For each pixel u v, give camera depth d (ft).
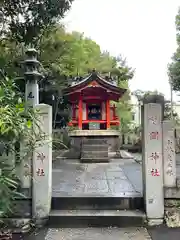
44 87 49.03
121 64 76.02
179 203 14.08
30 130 11.62
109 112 41.01
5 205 9.40
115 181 20.02
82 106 41.45
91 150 34.30
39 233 12.75
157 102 14.42
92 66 62.54
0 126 8.44
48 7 22.63
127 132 61.00
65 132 47.29
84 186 18.15
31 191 13.93
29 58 20.97
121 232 12.68
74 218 13.60
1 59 16.26
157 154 13.93
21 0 21.56
